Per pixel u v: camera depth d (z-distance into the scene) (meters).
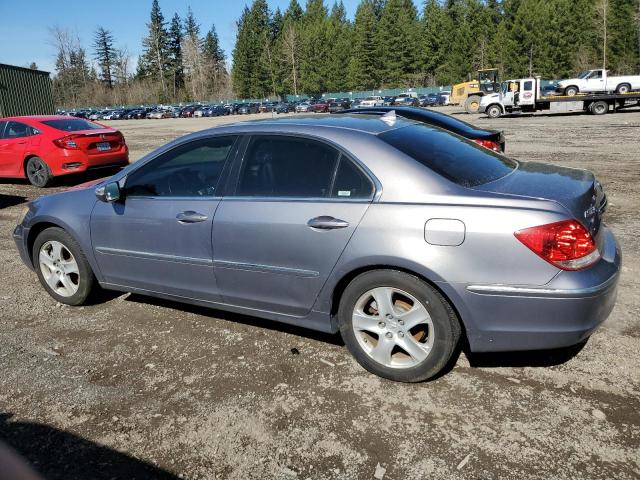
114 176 4.23
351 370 3.30
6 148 10.80
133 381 3.25
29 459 2.58
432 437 2.65
